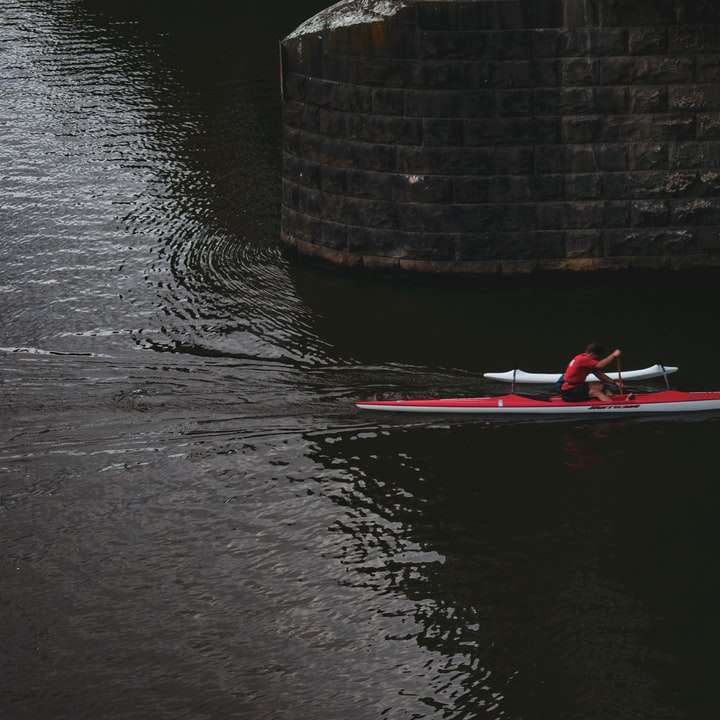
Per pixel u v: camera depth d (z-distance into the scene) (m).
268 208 54.53
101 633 28.41
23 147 61.84
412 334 42.69
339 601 29.53
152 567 30.83
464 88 43.34
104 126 64.88
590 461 35.22
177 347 42.09
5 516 32.94
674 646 27.83
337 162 45.75
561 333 42.53
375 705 26.16
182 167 59.41
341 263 47.25
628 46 42.84
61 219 53.41
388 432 36.91
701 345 41.53
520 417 37.62
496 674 27.09
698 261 45.47
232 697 26.38
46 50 78.56
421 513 32.97
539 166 44.28
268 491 34.06
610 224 44.97
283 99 46.59
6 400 38.59
